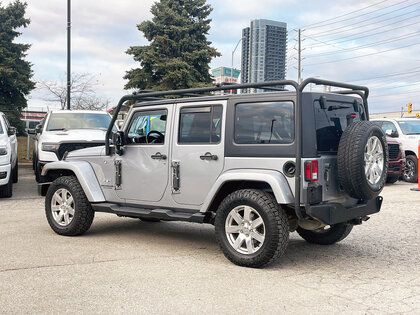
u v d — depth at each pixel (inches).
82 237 261.9
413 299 163.9
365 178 193.5
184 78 1224.8
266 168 198.8
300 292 169.9
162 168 233.8
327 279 186.7
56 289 170.6
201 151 218.8
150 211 233.5
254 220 198.2
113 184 254.1
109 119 488.4
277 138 198.1
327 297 165.0
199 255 223.1
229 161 209.8
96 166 261.4
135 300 159.9
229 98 213.3
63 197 265.0
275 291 170.7
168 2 1285.7
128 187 247.4
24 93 1261.1
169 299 161.2
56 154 419.8
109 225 300.8
